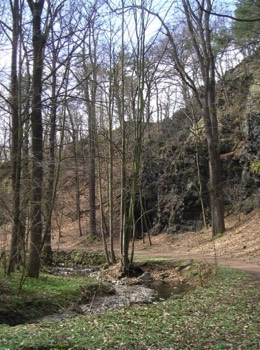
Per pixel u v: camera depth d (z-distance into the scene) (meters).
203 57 28.03
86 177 42.94
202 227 31.50
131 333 8.45
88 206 41.91
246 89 32.66
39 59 15.23
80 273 23.14
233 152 31.14
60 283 16.52
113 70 22.89
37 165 15.16
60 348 7.49
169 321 9.52
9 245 17.52
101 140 27.45
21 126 14.73
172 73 33.50
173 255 25.12
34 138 15.49
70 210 41.44
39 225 15.96
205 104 27.38
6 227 17.34
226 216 29.83
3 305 12.28
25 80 16.36
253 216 26.94
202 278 17.62
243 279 15.01
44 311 12.88
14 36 15.12
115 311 11.45
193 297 12.85
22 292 13.72
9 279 15.00
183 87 34.47
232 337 7.82
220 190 27.55
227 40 25.83
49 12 15.45
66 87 21.39
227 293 12.82
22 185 14.98
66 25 16.09
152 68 27.97
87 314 11.98
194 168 33.06
